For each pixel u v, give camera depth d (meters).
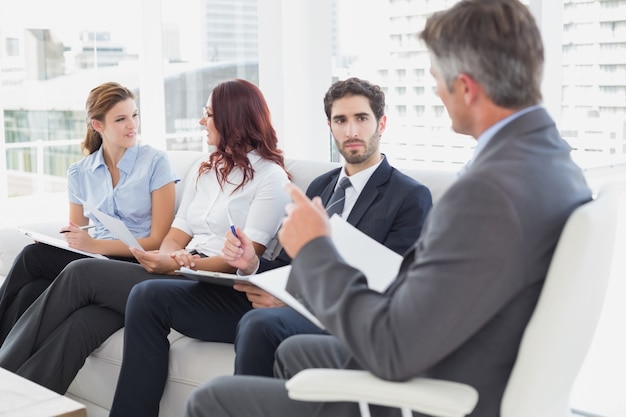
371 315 1.48
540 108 1.57
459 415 1.40
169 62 4.68
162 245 3.16
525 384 1.48
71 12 4.53
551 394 1.58
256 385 1.75
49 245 3.16
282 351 1.99
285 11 4.24
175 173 3.49
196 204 3.14
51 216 4.52
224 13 4.50
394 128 3.87
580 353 1.63
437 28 1.57
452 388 1.45
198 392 1.78
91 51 4.61
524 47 1.51
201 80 4.61
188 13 4.60
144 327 2.53
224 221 3.00
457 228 1.43
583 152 3.26
